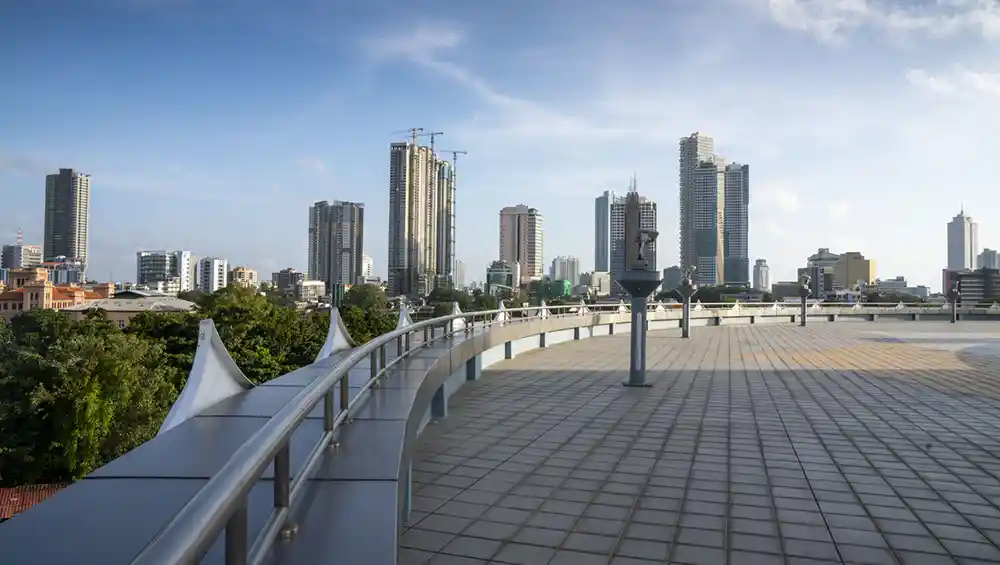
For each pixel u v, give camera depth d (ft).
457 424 30.40
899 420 31.65
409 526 17.65
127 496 9.87
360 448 13.10
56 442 106.63
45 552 7.74
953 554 15.90
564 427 29.84
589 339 79.00
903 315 142.31
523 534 17.15
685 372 49.16
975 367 52.42
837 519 18.25
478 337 39.11
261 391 20.08
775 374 48.03
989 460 24.43
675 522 18.03
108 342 124.16
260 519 9.32
